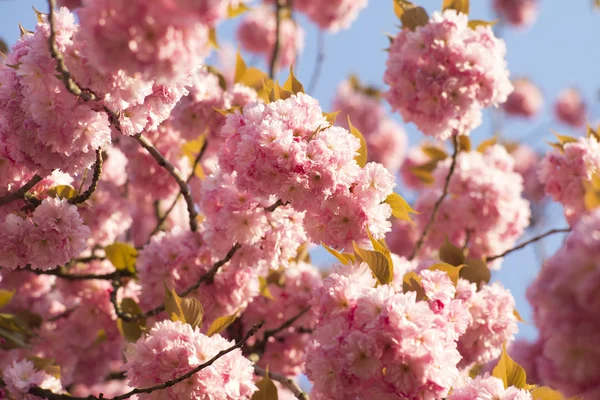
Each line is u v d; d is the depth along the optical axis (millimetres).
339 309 3742
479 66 5637
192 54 2971
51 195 4734
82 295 6629
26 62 3674
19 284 6902
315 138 4152
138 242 8711
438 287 4008
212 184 5094
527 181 11844
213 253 5266
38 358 5289
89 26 2898
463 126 6043
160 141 6605
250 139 4074
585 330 2553
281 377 4789
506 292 5129
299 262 6598
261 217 4840
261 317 6297
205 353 4137
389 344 3537
